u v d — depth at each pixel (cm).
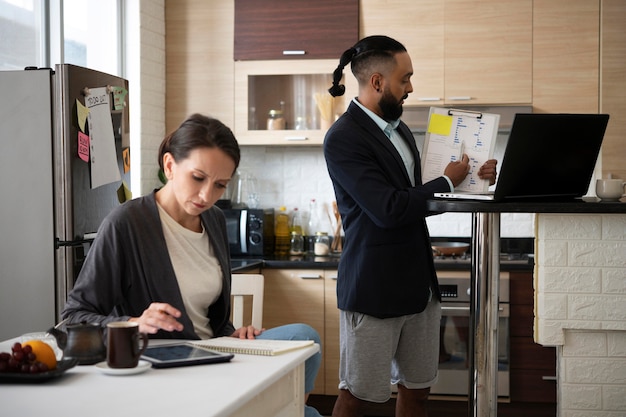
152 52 522
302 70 523
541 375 474
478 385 265
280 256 541
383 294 304
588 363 320
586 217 315
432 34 511
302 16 521
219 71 533
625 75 496
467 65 508
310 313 498
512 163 244
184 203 226
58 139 361
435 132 318
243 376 180
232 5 531
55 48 438
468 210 249
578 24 500
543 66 503
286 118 530
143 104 511
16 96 363
